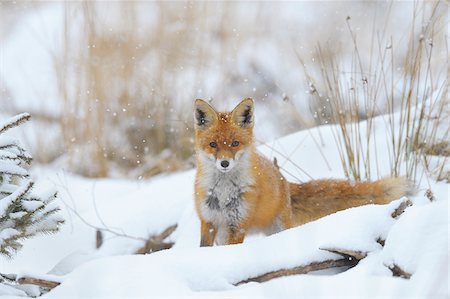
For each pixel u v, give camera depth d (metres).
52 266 10.16
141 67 16.77
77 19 18.09
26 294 6.92
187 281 6.42
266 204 9.53
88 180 14.55
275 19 21.08
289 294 5.77
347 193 9.87
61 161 15.79
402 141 11.20
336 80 11.80
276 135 16.02
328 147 11.85
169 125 16.44
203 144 9.46
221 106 16.67
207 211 9.48
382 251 6.51
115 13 17.17
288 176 11.35
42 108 16.95
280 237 7.27
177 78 16.94
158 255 6.93
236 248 7.12
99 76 15.93
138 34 17.23
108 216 11.63
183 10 18.11
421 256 6.05
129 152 16.03
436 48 13.52
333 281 6.03
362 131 11.92
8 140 7.20
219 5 18.70
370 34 18.97
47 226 7.10
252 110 9.56
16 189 7.08
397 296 5.52
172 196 11.68
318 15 20.92
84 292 6.09
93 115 15.87
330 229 7.15
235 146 9.30
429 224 6.34
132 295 5.95
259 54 19.20
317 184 10.03
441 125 11.30
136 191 12.63
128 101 16.45
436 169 10.48
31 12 20.69
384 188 9.70
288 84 17.91
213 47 18.22
